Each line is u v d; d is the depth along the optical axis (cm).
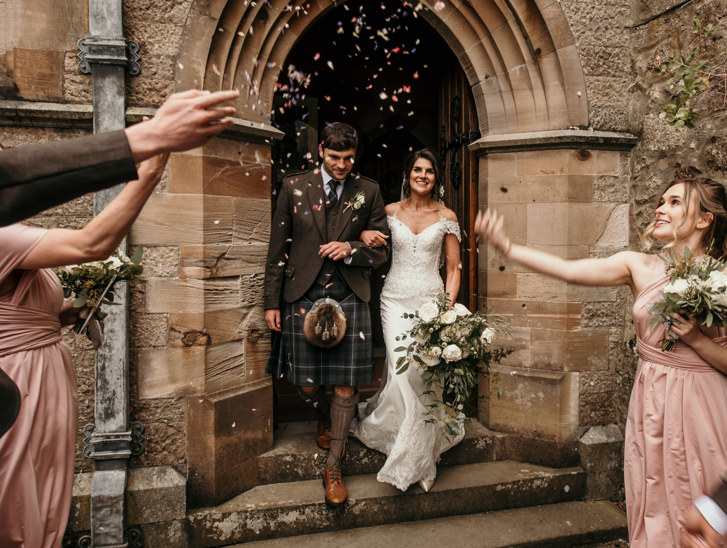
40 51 235
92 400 248
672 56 285
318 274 265
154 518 248
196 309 256
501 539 262
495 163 318
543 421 309
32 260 112
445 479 291
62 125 239
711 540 89
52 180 76
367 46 459
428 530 269
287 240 270
